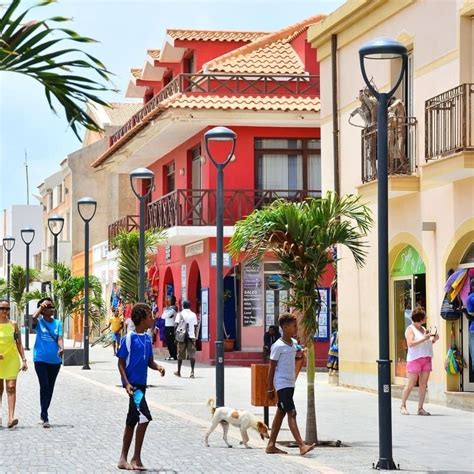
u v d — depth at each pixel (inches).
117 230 1958.7
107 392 1010.1
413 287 926.4
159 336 1756.9
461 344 844.0
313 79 1470.2
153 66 1753.2
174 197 1486.2
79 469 520.4
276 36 1566.2
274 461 556.1
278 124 1451.8
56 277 1627.7
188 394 992.9
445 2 850.1
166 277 1754.4
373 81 984.9
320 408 853.8
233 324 1464.1
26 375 1275.8
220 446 617.9
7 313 708.7
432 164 812.6
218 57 1531.7
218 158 1462.8
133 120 1766.7
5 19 295.6
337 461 559.5
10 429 693.9
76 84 310.7
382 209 534.6
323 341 1390.3
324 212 645.9
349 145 1053.2
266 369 642.2
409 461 561.3
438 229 861.8
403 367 947.3
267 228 637.9
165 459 561.0
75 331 2431.1
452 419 762.8
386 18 958.4
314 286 645.3
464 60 826.8
